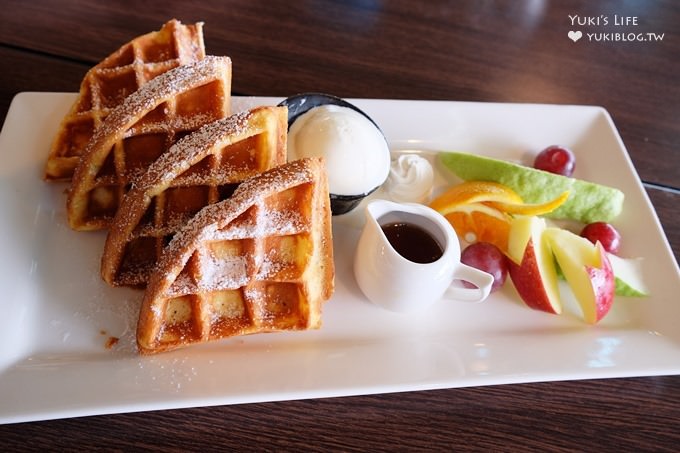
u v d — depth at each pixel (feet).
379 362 1.16
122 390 1.06
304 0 1.76
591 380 1.19
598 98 1.67
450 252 1.21
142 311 1.08
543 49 1.77
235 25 1.67
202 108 1.21
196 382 1.08
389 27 1.74
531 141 1.55
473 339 1.24
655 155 1.58
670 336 1.27
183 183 1.13
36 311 1.17
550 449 1.11
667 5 1.94
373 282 1.23
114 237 1.15
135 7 1.65
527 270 1.29
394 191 1.43
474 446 1.10
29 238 1.24
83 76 1.50
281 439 1.07
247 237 1.07
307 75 1.60
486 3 1.86
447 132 1.52
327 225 1.19
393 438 1.09
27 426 1.04
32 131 1.35
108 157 1.20
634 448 1.12
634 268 1.36
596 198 1.41
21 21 1.57
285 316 1.13
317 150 1.30
